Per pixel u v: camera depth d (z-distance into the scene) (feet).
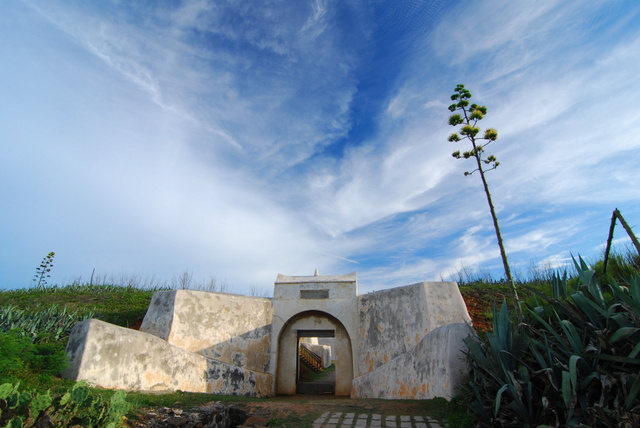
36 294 52.65
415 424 21.84
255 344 42.57
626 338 16.07
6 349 22.08
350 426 22.27
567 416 15.12
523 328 18.90
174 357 32.89
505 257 22.68
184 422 22.18
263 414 25.20
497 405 16.47
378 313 41.04
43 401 16.44
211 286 62.75
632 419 13.25
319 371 71.05
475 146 24.84
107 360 27.78
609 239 20.49
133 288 62.13
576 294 18.22
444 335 26.05
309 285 45.93
